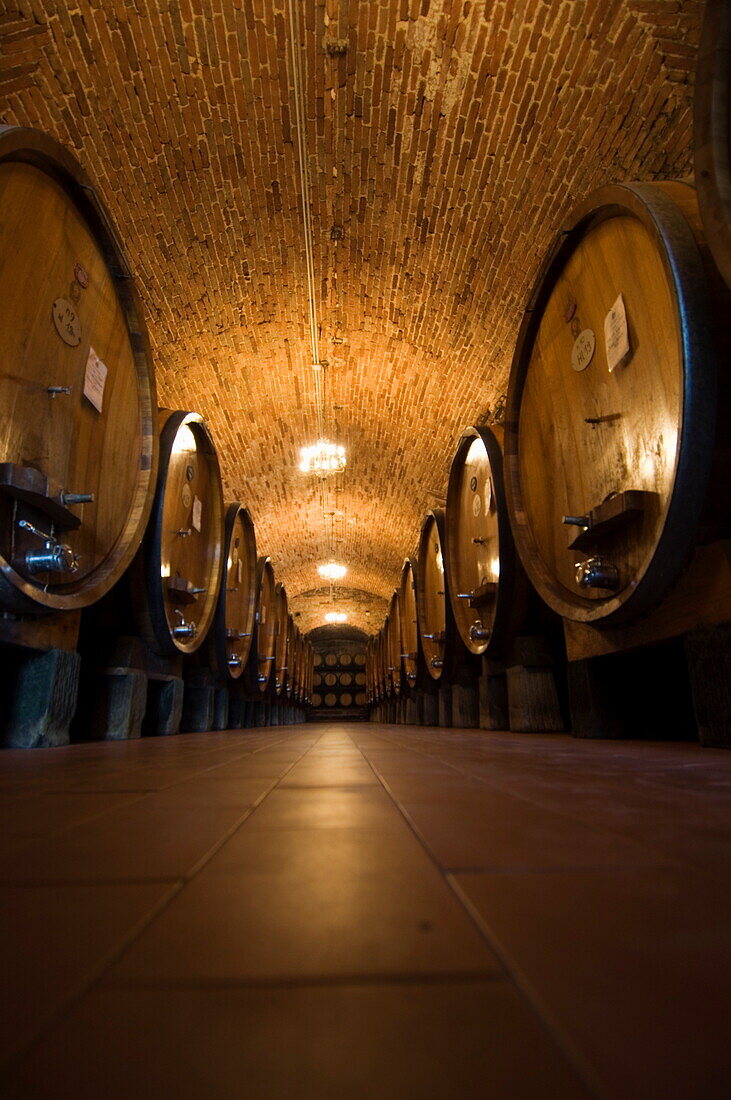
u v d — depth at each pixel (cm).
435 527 737
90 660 418
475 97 528
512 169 573
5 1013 41
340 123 578
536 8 451
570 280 372
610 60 456
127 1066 33
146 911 62
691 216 260
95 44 470
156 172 588
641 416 292
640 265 292
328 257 762
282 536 1739
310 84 541
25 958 51
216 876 75
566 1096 30
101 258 383
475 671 673
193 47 498
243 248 722
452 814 114
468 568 604
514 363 447
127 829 103
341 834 98
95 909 63
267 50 512
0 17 428
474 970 47
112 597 439
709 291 242
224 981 46
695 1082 32
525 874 75
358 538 1820
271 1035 37
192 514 550
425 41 500
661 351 275
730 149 220
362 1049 35
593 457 343
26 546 298
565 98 495
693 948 52
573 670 379
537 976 46
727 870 76
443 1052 35
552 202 583
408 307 819
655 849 87
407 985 45
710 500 246
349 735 496
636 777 168
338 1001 42
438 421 1051
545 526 412
